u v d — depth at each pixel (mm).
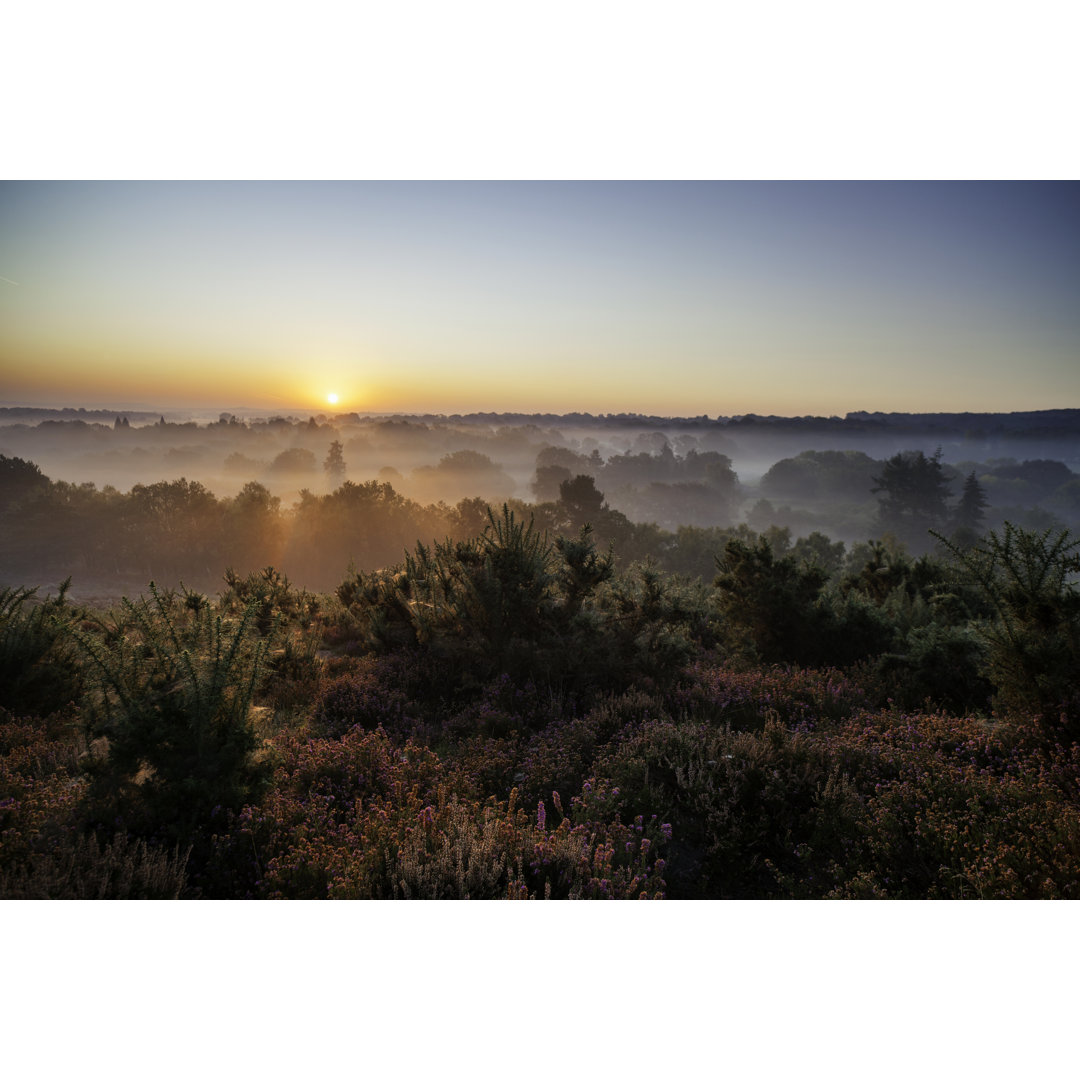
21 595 7656
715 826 4234
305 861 3654
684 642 7539
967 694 6906
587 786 4480
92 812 3982
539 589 7941
